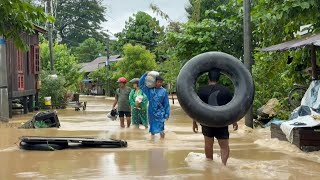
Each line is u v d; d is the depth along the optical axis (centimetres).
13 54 2277
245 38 1455
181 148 1047
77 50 8331
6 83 1914
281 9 1121
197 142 1165
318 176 729
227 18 2209
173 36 2242
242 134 1331
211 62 823
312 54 1167
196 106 794
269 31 1369
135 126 1552
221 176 725
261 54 1555
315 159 887
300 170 778
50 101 2886
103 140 1056
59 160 884
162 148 1046
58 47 4366
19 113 2489
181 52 2219
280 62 1451
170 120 1934
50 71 3294
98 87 6469
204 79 1991
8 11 607
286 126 1027
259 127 1495
